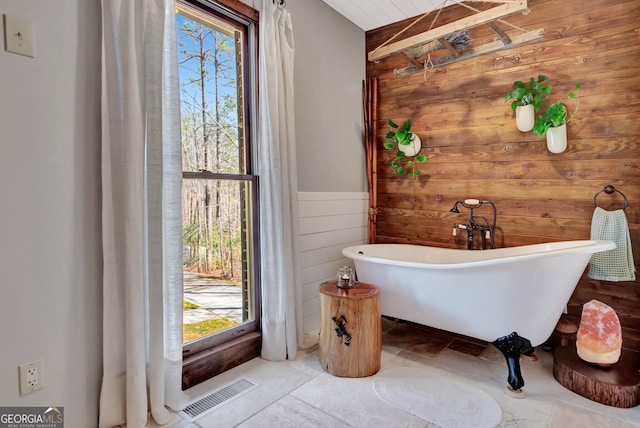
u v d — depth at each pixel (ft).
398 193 10.79
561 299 6.30
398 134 9.96
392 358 7.57
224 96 7.30
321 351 7.10
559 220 8.14
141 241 5.16
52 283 4.56
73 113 4.72
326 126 9.61
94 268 4.98
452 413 5.55
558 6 8.02
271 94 7.28
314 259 9.21
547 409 5.64
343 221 10.22
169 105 5.69
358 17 10.26
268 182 7.40
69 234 4.71
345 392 6.21
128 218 5.00
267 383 6.53
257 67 7.52
